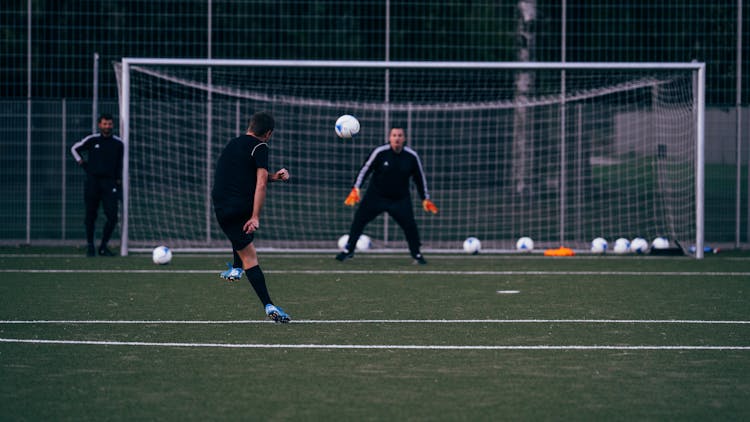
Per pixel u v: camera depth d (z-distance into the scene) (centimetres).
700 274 4088
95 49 5806
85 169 4672
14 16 5653
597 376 2041
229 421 1680
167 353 2273
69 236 5462
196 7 5859
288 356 2244
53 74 5728
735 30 5684
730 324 2734
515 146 6356
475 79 6562
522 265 4469
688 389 1925
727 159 5419
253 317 2838
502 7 6200
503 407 1780
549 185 6291
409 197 4509
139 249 4978
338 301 3203
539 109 6756
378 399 1836
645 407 1786
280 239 5628
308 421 1680
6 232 5428
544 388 1928
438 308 3045
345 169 6744
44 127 5384
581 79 6519
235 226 2694
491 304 3144
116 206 4691
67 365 2131
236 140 2716
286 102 5559
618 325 2709
